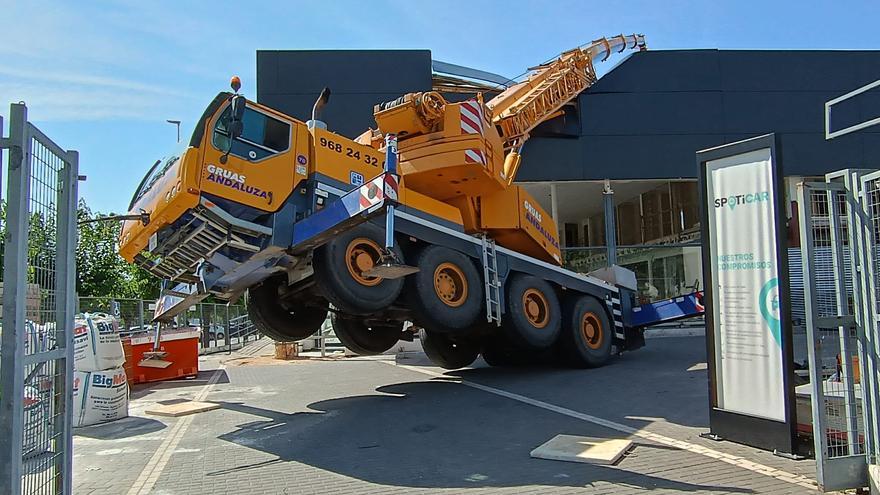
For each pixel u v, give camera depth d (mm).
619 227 25891
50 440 3615
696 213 21156
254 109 7938
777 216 5531
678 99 20594
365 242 8711
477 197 11438
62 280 3729
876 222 4586
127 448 6973
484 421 7527
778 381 5531
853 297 4754
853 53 21250
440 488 5035
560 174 20078
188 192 7137
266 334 10688
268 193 7879
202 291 8492
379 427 7480
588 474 5203
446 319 9602
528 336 11055
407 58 19516
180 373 13711
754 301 5762
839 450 4801
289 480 5445
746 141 5805
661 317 13688
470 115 10617
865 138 20875
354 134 19047
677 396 8539
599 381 10312
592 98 20422
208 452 6617
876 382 4574
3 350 3057
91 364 8539
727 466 5234
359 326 11859
